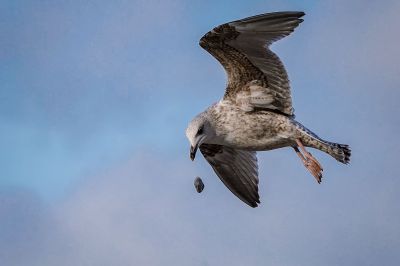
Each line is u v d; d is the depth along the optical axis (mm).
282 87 15078
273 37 14492
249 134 15508
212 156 17000
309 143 15320
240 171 16969
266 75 15023
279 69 14867
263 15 14055
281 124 15320
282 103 15250
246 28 14297
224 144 15758
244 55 14789
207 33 14461
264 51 14664
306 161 15156
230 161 16984
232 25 14266
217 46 14703
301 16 14195
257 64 14891
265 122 15383
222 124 15477
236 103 15406
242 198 17125
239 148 15883
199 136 15180
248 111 15391
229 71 15109
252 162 16844
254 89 15227
